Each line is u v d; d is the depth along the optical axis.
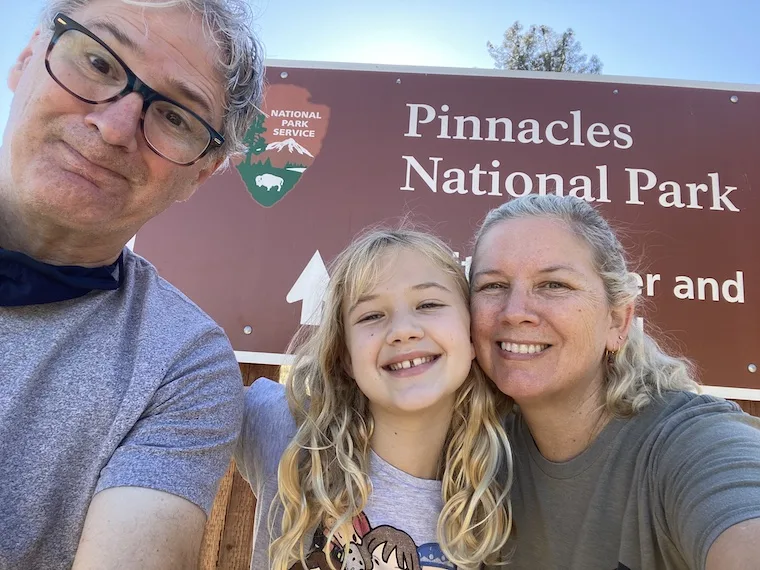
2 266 0.40
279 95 0.77
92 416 0.40
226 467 0.45
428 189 0.73
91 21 0.41
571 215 0.49
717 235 0.71
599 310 0.47
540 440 0.50
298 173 0.74
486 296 0.50
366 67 0.78
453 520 0.49
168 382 0.43
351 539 0.48
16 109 0.40
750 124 0.75
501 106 0.76
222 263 0.72
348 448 0.52
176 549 0.37
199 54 0.44
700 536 0.34
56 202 0.40
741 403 0.68
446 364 0.49
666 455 0.41
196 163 0.47
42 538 0.38
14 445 0.37
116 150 0.40
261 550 0.52
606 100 0.76
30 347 0.40
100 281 0.44
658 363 0.51
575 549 0.45
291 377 0.57
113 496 0.37
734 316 0.68
